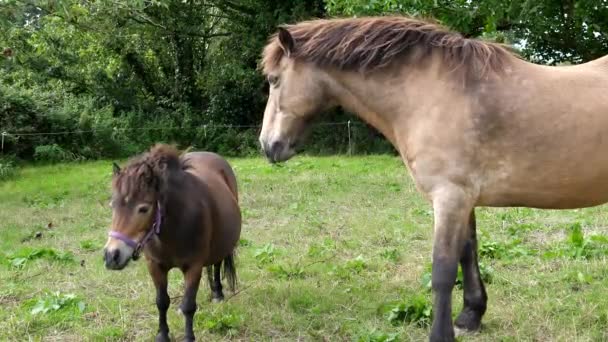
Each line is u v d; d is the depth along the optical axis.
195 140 18.75
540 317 4.33
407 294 4.98
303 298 4.88
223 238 4.46
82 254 6.58
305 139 4.09
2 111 15.22
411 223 7.41
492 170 3.49
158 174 3.78
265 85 18.06
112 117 18.02
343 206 8.76
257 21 18.83
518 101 3.40
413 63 3.64
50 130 16.05
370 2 8.27
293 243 6.75
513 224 7.25
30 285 5.42
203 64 20.72
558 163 3.38
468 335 4.12
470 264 4.16
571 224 7.11
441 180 3.50
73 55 19.53
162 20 19.23
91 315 4.75
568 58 14.16
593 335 4.01
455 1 8.84
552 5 10.26
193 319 4.58
